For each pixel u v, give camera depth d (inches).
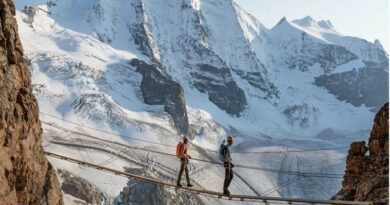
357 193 1378.0
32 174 1300.4
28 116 1306.6
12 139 1192.2
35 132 1364.4
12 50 1269.7
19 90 1295.5
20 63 1322.6
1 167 1135.6
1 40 1229.7
